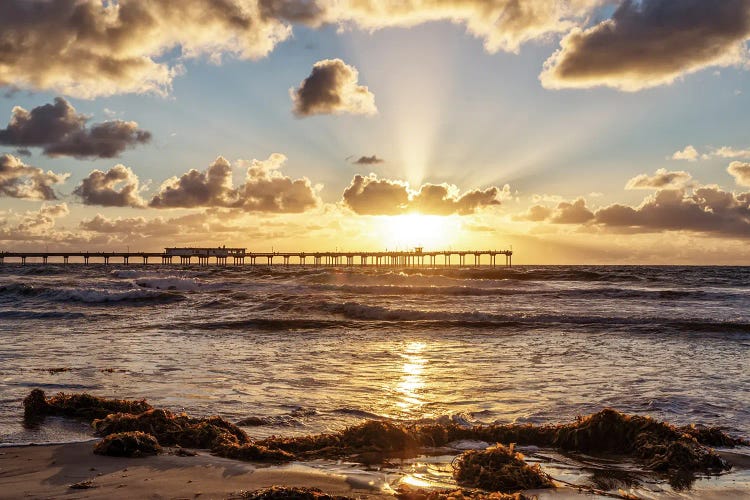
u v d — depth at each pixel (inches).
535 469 238.4
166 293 1305.4
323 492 213.5
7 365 535.8
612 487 231.1
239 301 1199.6
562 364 549.3
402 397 408.2
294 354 613.0
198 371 510.0
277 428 327.0
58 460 254.5
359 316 1012.5
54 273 3063.5
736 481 239.5
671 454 263.1
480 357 593.6
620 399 401.4
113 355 600.7
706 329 798.5
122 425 304.8
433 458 269.4
